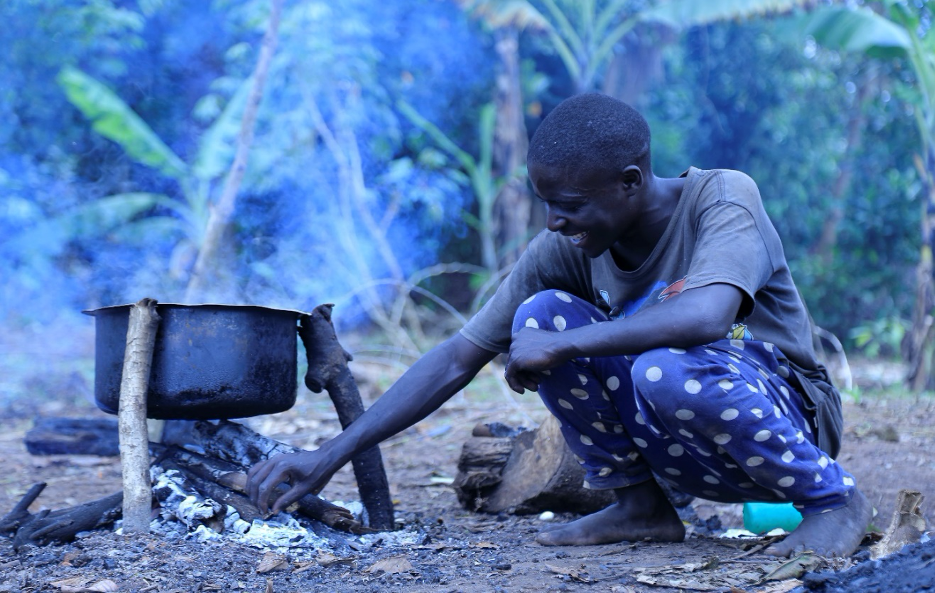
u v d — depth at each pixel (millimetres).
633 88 13266
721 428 2180
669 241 2346
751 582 2068
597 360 2412
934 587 1779
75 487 4078
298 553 2453
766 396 2270
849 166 14234
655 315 2152
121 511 2654
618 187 2223
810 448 2264
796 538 2264
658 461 2461
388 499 2848
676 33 13031
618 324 2186
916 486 3658
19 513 2750
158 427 3754
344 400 2762
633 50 13227
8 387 7926
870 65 13094
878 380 9234
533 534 2809
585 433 2508
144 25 11531
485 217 10680
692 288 2160
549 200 2236
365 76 10914
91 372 8625
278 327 2617
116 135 8859
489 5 9977
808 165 15258
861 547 2400
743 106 15383
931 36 8062
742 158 15375
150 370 2529
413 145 12531
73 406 7184
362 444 2459
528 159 2244
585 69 10477
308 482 2418
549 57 14438
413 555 2479
